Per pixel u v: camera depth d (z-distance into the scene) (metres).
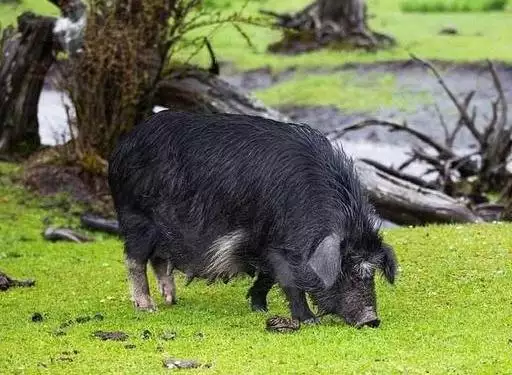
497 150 40.62
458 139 54.03
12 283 27.08
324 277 20.48
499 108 56.62
